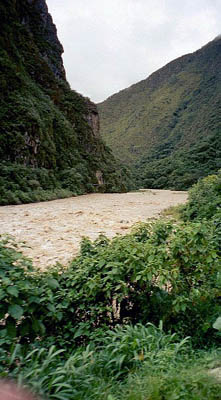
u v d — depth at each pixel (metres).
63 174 23.11
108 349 1.97
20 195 15.47
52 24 40.28
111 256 2.50
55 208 13.30
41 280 2.31
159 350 1.88
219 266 2.58
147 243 2.64
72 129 28.95
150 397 1.46
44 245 6.15
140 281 2.33
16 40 28.25
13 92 20.75
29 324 2.02
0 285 1.93
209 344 2.26
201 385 1.49
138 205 15.20
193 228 2.64
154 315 2.43
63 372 1.60
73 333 2.21
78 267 2.66
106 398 1.53
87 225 8.68
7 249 2.30
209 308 2.45
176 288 2.33
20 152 18.41
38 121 20.55
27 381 1.53
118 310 2.63
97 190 27.45
